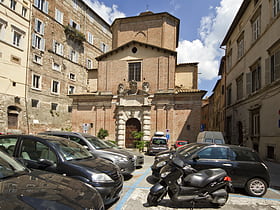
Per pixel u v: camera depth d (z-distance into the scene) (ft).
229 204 17.35
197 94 62.28
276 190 22.26
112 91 72.28
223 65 86.89
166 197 18.49
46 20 86.74
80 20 106.52
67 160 15.75
